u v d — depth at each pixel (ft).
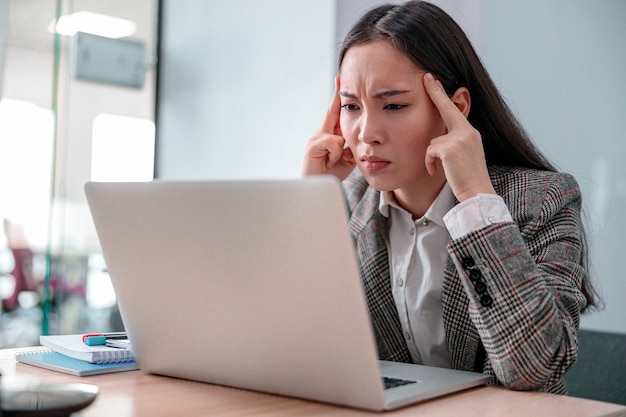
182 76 9.41
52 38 8.66
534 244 3.62
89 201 2.96
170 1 9.59
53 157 8.60
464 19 7.27
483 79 3.99
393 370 3.20
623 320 6.97
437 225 3.92
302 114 7.93
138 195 2.78
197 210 2.62
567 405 2.68
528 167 4.14
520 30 7.36
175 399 2.68
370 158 3.62
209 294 2.72
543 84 7.32
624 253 7.04
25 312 8.22
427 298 3.88
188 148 9.31
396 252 4.06
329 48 7.60
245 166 8.59
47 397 2.13
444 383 2.89
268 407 2.56
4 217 8.21
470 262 3.18
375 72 3.54
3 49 8.27
